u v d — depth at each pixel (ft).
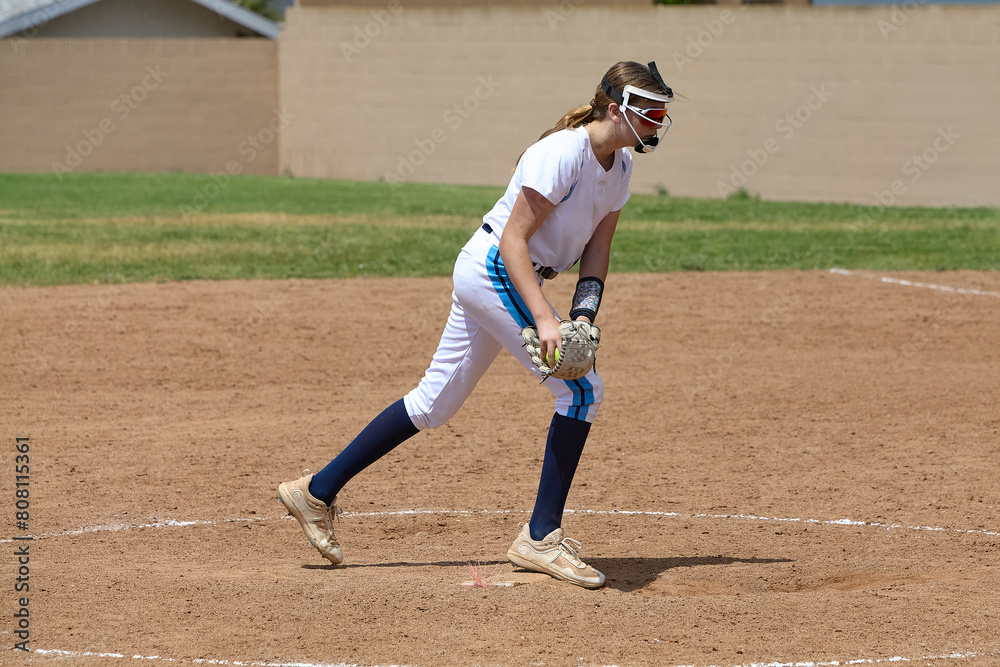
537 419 86.74
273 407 89.15
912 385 98.22
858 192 271.28
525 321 49.93
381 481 71.05
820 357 109.91
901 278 157.38
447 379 52.31
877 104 266.57
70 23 352.49
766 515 64.39
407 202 250.78
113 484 68.90
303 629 44.83
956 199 260.83
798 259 173.06
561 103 300.61
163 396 92.12
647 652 42.78
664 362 107.45
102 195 257.14
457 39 309.22
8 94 317.83
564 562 51.60
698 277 156.35
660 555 57.21
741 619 46.32
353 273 153.28
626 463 75.25
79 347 108.78
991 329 123.65
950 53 256.52
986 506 65.92
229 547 57.98
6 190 264.31
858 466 74.59
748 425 85.15
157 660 41.65
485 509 65.41
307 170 333.83
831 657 42.47
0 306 126.62
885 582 53.31
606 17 292.61
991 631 45.09
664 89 48.57
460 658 42.09
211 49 327.67
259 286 143.02
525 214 48.42
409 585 50.39
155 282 144.15
